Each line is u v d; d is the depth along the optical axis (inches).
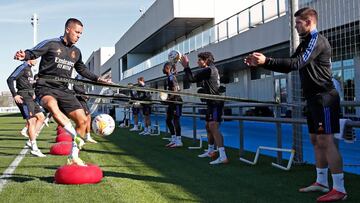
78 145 194.7
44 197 161.0
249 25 687.1
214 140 276.1
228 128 548.1
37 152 285.7
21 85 303.3
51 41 190.2
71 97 195.3
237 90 948.6
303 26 152.6
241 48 700.0
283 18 572.4
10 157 282.5
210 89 245.6
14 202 153.9
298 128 238.5
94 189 174.6
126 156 289.3
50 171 221.6
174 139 356.2
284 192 168.9
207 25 1029.8
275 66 145.6
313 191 168.6
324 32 270.2
